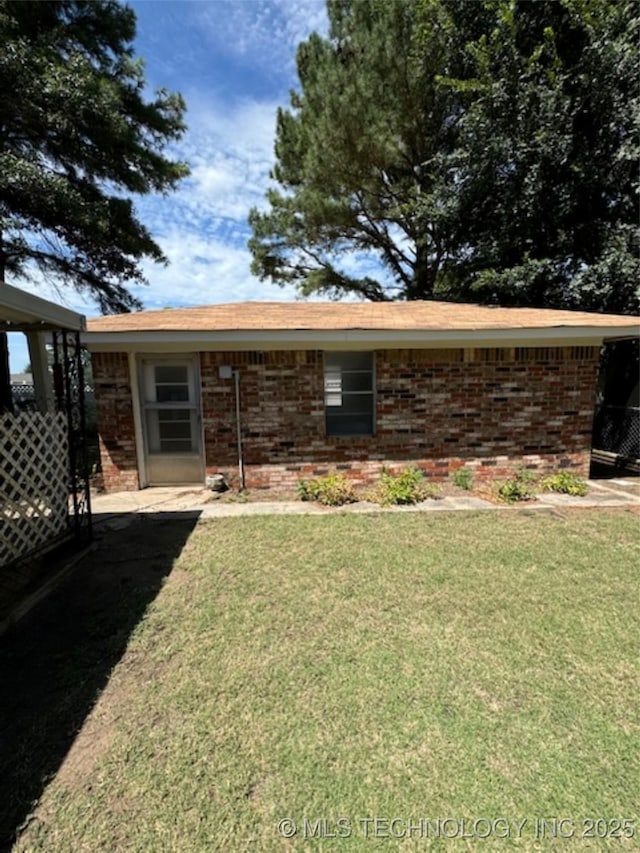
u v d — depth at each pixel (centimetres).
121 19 936
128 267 1052
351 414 655
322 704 230
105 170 921
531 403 657
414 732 212
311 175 1251
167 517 533
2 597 338
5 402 957
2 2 745
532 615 315
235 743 207
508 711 225
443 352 639
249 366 622
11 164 717
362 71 1127
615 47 826
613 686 242
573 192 934
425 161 1194
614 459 829
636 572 380
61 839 166
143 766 195
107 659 269
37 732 213
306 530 482
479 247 1088
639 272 858
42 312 351
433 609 323
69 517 484
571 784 185
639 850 160
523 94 905
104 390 631
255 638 289
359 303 927
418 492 597
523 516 522
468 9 984
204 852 160
